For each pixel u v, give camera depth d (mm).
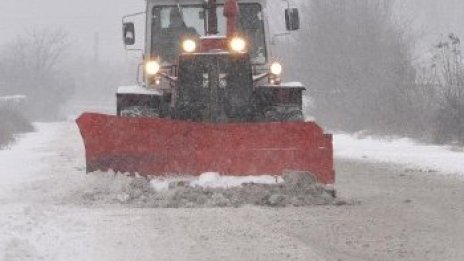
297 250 20422
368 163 42812
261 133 29031
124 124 29328
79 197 28422
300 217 25141
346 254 19969
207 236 22250
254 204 27531
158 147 29281
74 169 38656
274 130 29031
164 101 33656
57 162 42906
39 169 39062
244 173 29031
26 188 31453
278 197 27391
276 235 22328
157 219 24750
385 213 25984
